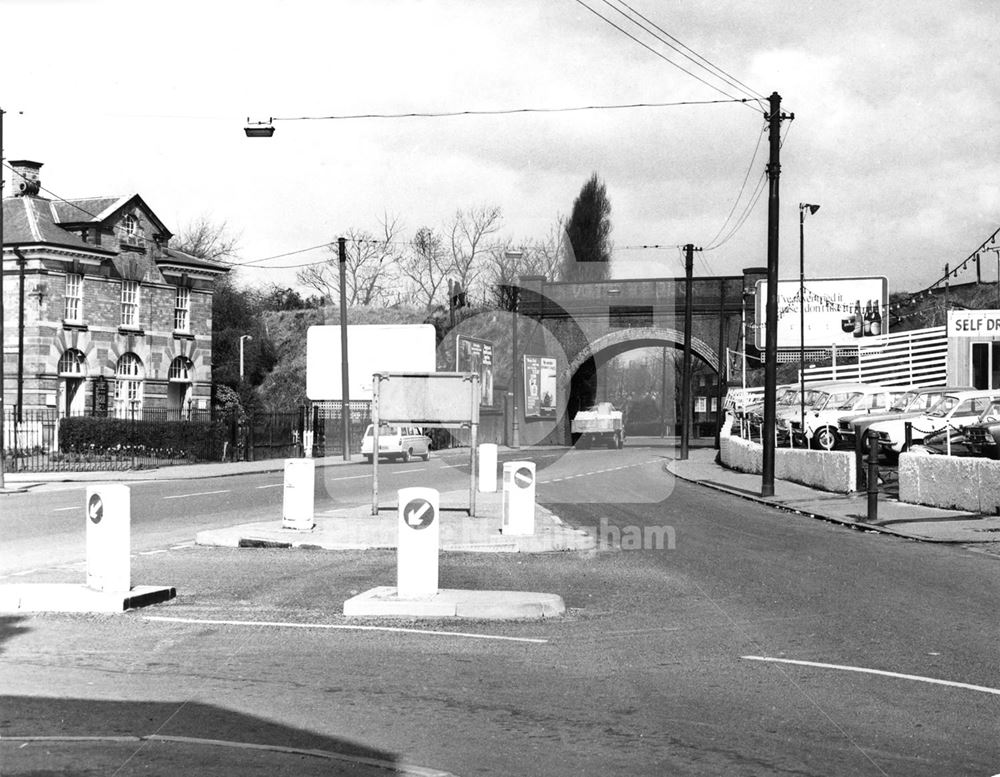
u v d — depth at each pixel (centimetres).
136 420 4656
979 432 2511
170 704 737
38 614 1094
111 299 5066
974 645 959
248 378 6956
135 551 1620
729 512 2328
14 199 4906
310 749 634
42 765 598
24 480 3259
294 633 1002
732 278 6047
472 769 601
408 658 895
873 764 616
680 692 784
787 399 4034
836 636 999
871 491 2045
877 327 5628
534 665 873
